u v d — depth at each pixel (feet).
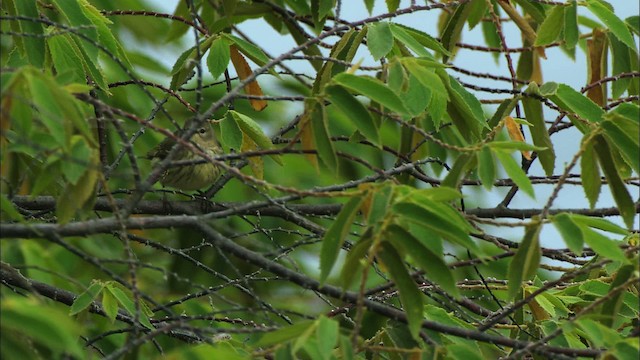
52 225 30.53
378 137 29.81
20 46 36.01
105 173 34.63
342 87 30.22
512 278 30.50
